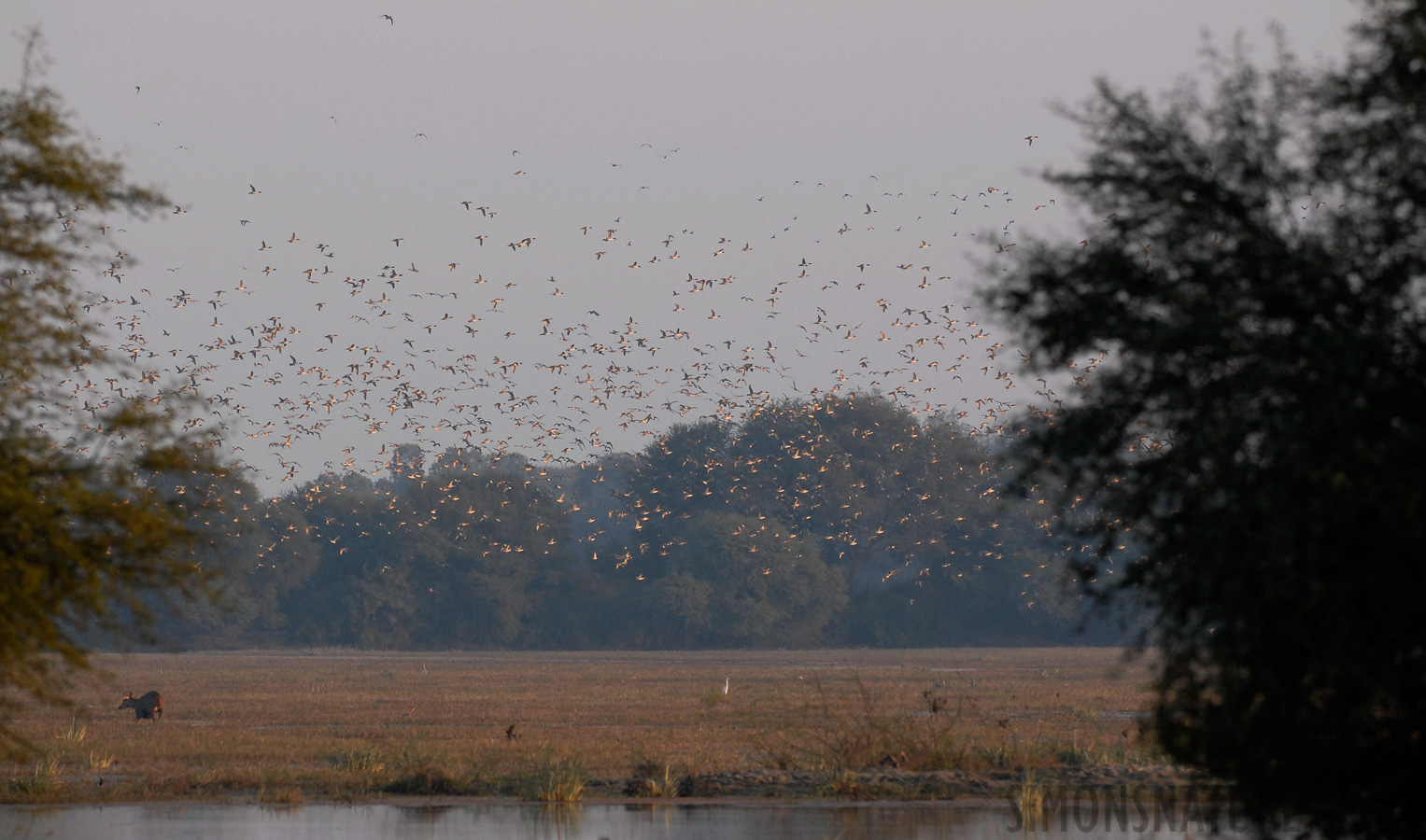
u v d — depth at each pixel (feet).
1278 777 38.63
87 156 46.21
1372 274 38.01
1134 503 39.91
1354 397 35.63
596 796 70.08
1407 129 37.91
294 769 82.17
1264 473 36.58
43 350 44.47
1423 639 34.50
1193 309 37.81
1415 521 33.19
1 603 40.06
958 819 60.85
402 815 63.46
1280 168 39.55
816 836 55.67
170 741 101.19
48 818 62.80
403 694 170.71
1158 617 40.70
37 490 42.93
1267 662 36.83
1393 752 37.04
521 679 215.31
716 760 84.89
